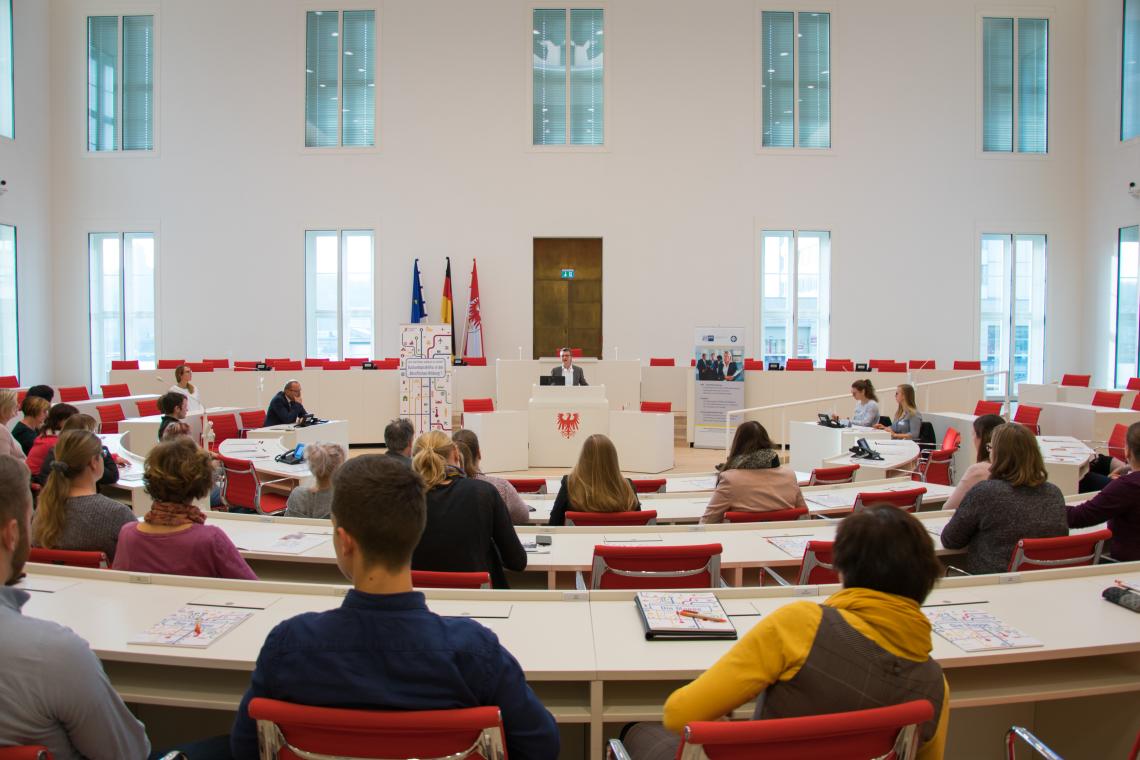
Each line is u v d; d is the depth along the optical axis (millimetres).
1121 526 3117
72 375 12539
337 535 1273
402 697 1206
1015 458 2838
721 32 12352
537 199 12422
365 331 12648
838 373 10242
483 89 12352
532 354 12539
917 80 12398
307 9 12344
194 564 2387
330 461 3807
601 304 12609
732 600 2193
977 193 12438
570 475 3508
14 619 1285
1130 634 1972
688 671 1762
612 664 1784
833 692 1318
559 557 2811
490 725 1185
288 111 12375
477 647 1261
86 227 12469
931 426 7324
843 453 6039
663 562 2561
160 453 2400
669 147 12391
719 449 10141
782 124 12500
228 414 7656
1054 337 12578
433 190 12391
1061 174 12484
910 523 1384
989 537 2850
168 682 2002
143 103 12547
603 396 8969
